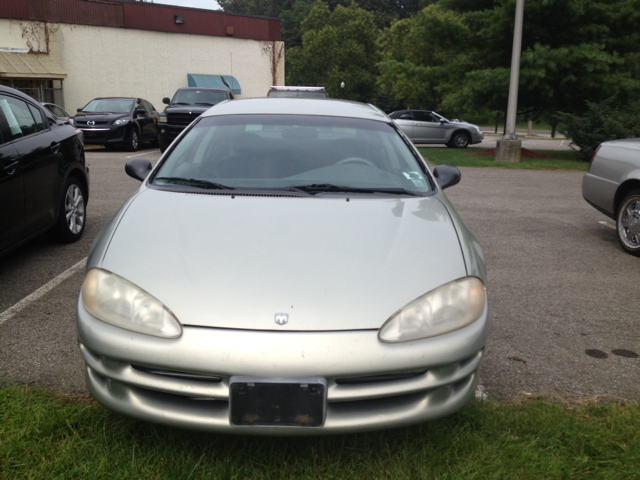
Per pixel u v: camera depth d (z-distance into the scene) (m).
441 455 2.23
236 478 2.10
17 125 4.49
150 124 17.47
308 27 62.06
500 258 5.37
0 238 3.97
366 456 2.23
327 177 3.05
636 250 5.51
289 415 1.98
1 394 2.57
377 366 1.99
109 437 2.31
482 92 16.20
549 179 11.57
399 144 3.46
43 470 2.10
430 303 2.13
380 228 2.52
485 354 3.29
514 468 2.18
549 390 2.89
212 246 2.32
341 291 2.11
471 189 9.84
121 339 2.05
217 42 27.45
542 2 14.95
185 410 2.08
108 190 8.55
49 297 3.98
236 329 2.00
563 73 15.78
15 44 22.78
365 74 55.59
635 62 16.42
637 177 5.43
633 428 2.46
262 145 3.29
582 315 3.94
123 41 25.16
